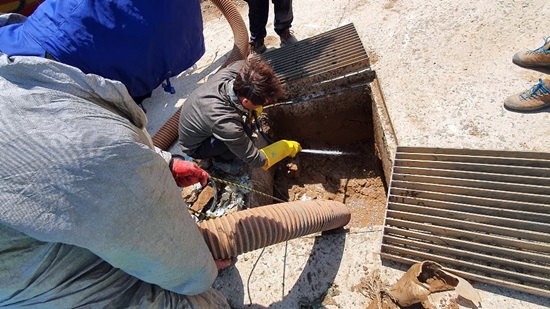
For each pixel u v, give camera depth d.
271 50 3.47
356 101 2.95
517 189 1.88
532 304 1.61
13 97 0.70
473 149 2.08
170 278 1.06
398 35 2.97
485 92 2.39
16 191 0.69
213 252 1.47
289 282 1.96
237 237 1.51
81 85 0.81
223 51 3.79
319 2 3.69
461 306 1.67
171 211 0.94
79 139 0.72
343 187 3.06
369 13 3.30
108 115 0.81
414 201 2.05
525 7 2.71
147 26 2.49
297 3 3.80
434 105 2.46
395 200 2.10
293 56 3.18
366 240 2.01
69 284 0.91
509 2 2.78
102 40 2.39
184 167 1.69
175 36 2.77
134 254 0.89
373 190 2.96
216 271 1.28
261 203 2.61
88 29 2.32
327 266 1.97
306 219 1.73
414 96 2.55
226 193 2.45
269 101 2.00
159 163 0.89
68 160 0.71
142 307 1.09
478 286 1.70
